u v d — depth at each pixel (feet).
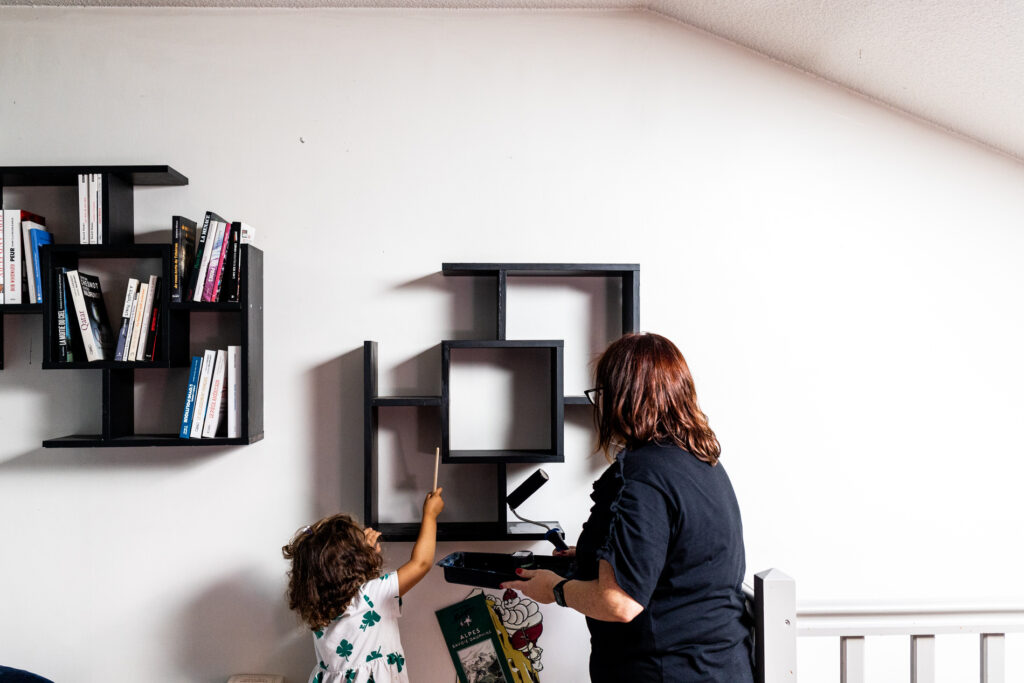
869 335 6.63
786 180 6.62
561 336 6.50
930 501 6.61
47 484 6.24
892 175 6.66
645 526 3.88
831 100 6.66
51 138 6.31
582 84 6.53
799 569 6.55
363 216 6.40
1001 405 6.67
